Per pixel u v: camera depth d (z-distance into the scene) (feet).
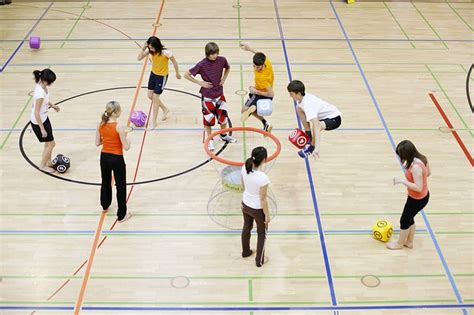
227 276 21.63
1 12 43.55
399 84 35.04
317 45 39.47
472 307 20.43
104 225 24.12
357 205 25.41
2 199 25.45
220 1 46.32
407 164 21.08
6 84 34.19
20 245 23.02
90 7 44.68
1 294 20.72
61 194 25.88
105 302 20.47
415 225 23.65
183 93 33.83
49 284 21.21
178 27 41.47
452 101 33.40
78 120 31.04
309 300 20.63
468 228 24.22
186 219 24.47
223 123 28.78
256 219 20.98
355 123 31.19
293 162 28.12
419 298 20.79
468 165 28.17
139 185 26.43
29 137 29.71
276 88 34.09
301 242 23.36
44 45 38.68
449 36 41.34
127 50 38.22
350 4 46.47
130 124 30.86
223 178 23.62
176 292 20.90
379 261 22.47
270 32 41.14
